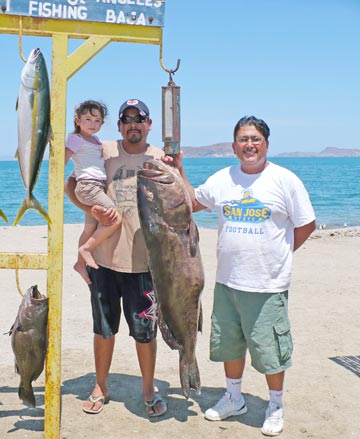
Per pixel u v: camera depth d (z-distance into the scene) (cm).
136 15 409
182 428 454
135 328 468
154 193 419
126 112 461
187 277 426
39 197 3328
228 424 462
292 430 450
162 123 427
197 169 11156
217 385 546
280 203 433
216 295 461
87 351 635
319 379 555
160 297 432
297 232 453
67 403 498
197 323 435
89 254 462
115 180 469
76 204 490
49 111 384
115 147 479
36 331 404
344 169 11088
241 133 434
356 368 585
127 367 588
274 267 435
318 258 1272
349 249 1421
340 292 925
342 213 2892
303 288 954
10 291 914
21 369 415
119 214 463
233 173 454
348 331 709
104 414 478
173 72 419
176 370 585
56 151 396
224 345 459
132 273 467
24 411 476
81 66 401
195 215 2594
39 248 1346
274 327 437
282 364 439
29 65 373
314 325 735
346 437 441
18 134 378
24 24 394
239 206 440
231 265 444
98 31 404
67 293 905
